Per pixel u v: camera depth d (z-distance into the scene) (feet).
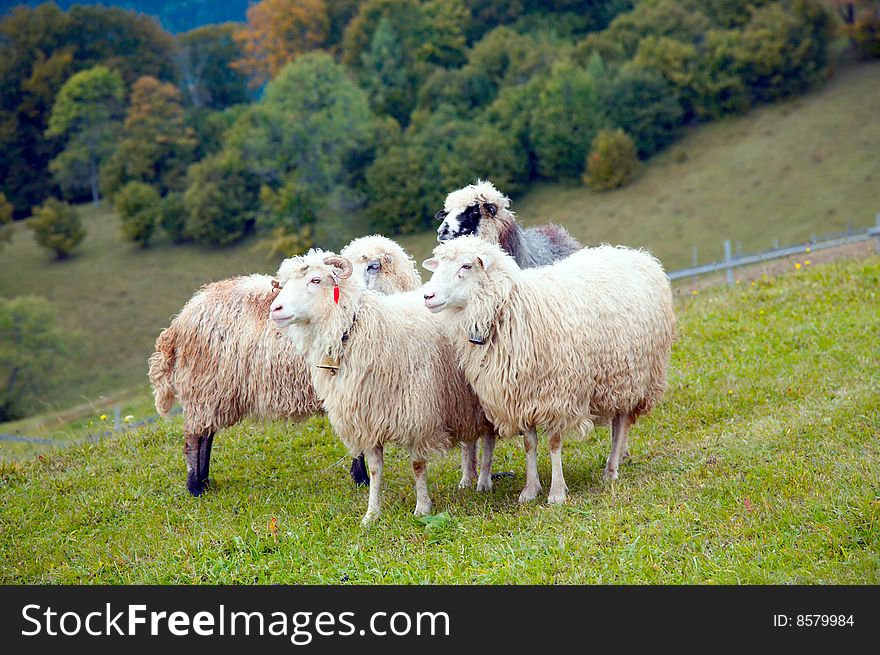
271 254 200.95
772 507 22.33
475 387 25.41
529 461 26.17
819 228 158.81
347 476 30.78
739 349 38.55
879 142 180.24
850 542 20.44
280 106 205.87
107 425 42.55
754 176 182.70
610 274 27.25
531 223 188.96
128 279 200.54
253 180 213.66
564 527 23.25
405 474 30.25
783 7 219.82
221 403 28.91
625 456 28.91
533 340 24.76
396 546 23.91
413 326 25.54
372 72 247.29
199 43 296.92
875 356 34.30
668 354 28.68
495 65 240.53
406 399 24.95
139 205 217.15
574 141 200.54
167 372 29.58
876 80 202.39
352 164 213.05
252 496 29.14
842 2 218.59
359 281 25.20
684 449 28.45
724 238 165.27
